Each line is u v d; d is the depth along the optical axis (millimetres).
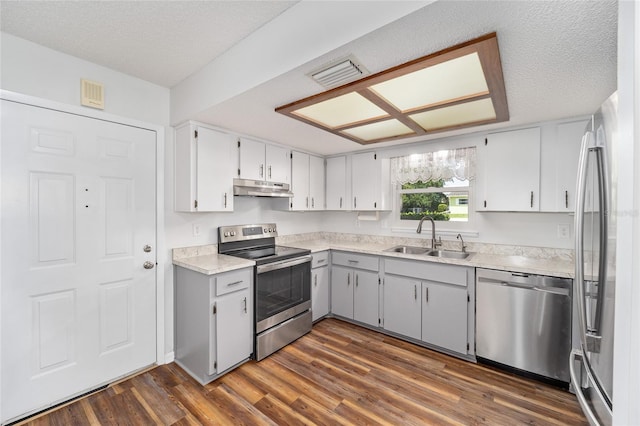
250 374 2178
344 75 1537
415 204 3293
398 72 1470
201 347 2111
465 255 2721
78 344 1928
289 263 2648
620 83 606
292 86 1678
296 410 1791
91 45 1779
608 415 988
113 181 2088
